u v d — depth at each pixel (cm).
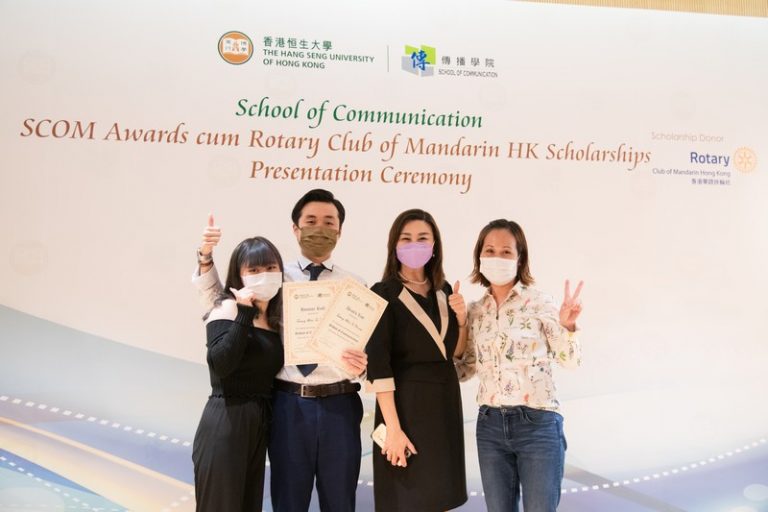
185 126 267
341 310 238
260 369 230
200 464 223
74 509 250
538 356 236
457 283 244
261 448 232
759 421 299
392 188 279
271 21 277
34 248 255
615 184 297
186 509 257
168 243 263
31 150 257
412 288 248
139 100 265
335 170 276
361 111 280
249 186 270
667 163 303
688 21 311
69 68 261
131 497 254
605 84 301
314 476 240
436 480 229
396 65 285
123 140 263
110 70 264
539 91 295
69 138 259
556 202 292
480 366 243
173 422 259
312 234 256
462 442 238
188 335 262
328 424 235
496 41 294
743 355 301
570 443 285
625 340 293
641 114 303
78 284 257
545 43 298
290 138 274
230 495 219
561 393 287
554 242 290
